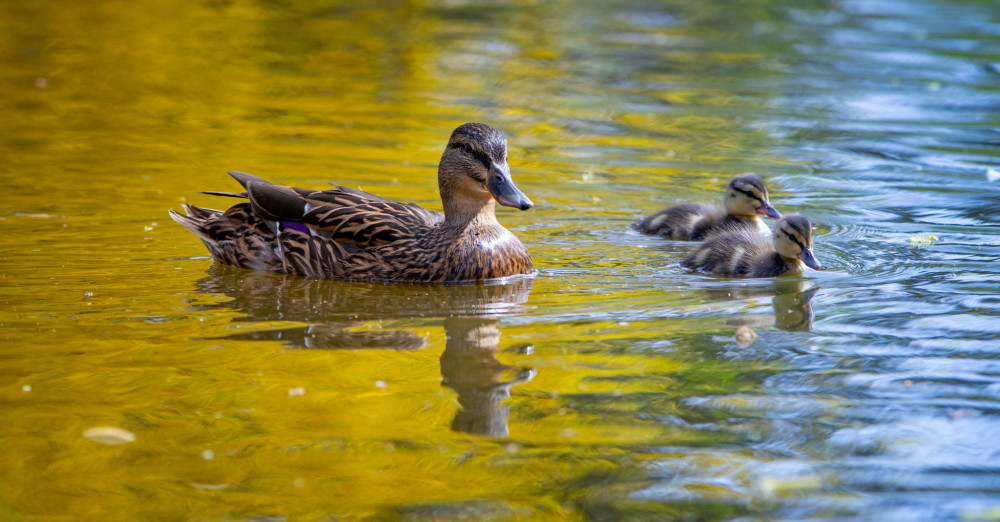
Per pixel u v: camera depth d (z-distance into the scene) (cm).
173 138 1852
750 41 2981
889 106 2202
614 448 724
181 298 1064
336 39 2911
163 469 687
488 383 838
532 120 2073
